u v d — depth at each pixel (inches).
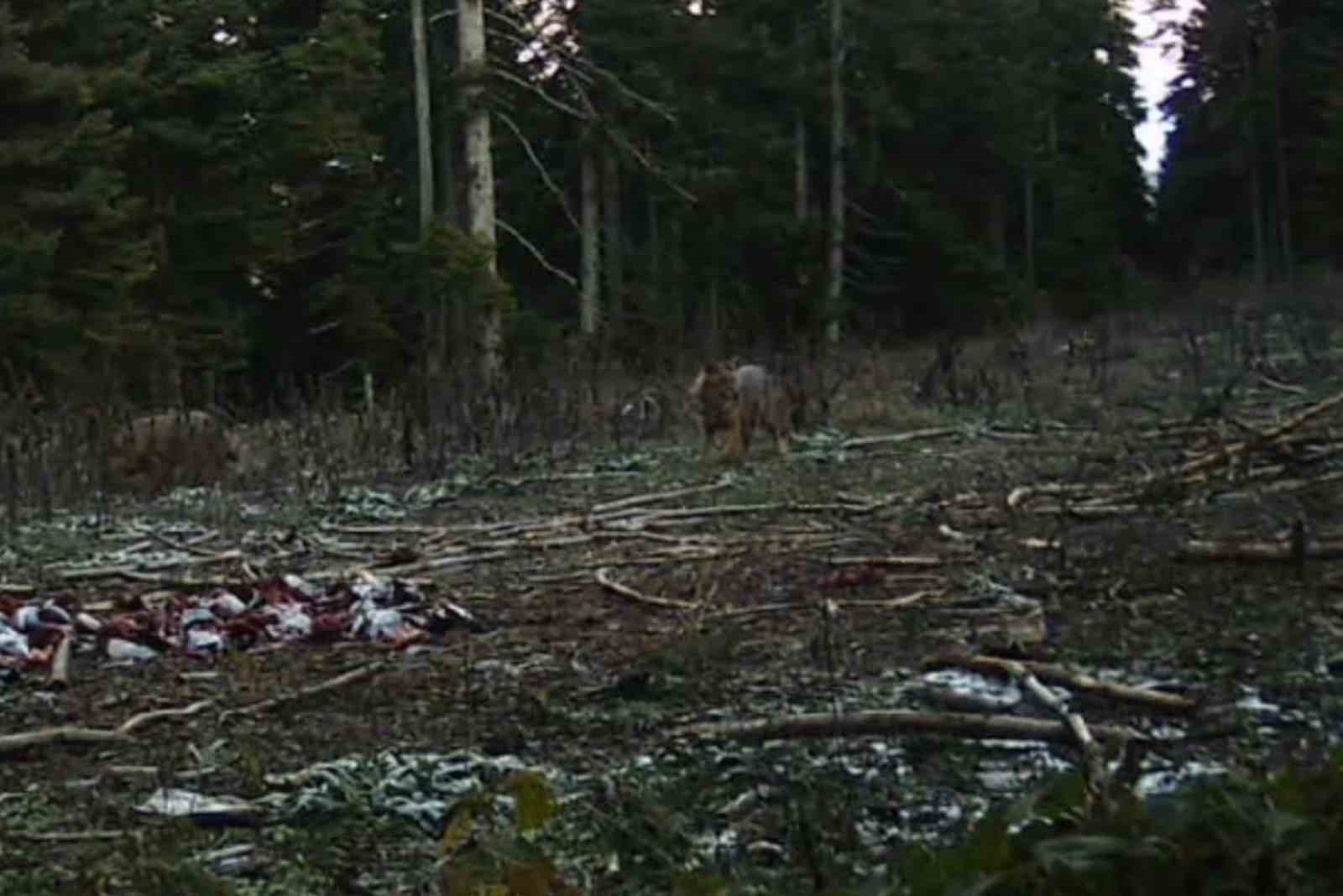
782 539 401.4
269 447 639.1
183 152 1075.3
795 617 310.2
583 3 1318.9
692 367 845.2
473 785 207.3
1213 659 254.2
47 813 207.3
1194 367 698.8
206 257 1096.8
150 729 254.4
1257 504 384.5
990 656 265.1
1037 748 217.8
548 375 737.0
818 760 210.7
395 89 1186.6
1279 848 94.2
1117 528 365.1
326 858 178.4
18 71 980.6
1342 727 205.5
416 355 988.6
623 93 975.6
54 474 555.8
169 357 991.0
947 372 747.4
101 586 390.9
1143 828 96.6
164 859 169.9
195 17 1104.2
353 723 246.8
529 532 439.8
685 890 118.4
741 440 582.9
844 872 150.3
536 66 1141.7
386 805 199.8
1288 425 464.8
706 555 385.1
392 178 1208.2
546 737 233.9
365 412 682.8
